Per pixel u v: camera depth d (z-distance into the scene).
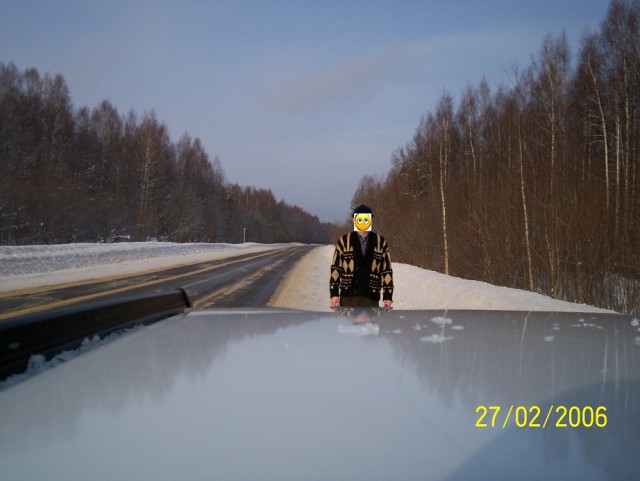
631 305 10.12
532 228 13.85
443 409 0.63
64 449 0.51
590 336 1.21
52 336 1.03
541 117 14.61
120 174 46.19
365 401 0.66
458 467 0.45
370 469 0.44
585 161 13.96
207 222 62.69
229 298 10.32
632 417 0.59
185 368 0.87
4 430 0.56
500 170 16.44
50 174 31.50
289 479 0.42
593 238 11.33
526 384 0.75
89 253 19.38
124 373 0.84
